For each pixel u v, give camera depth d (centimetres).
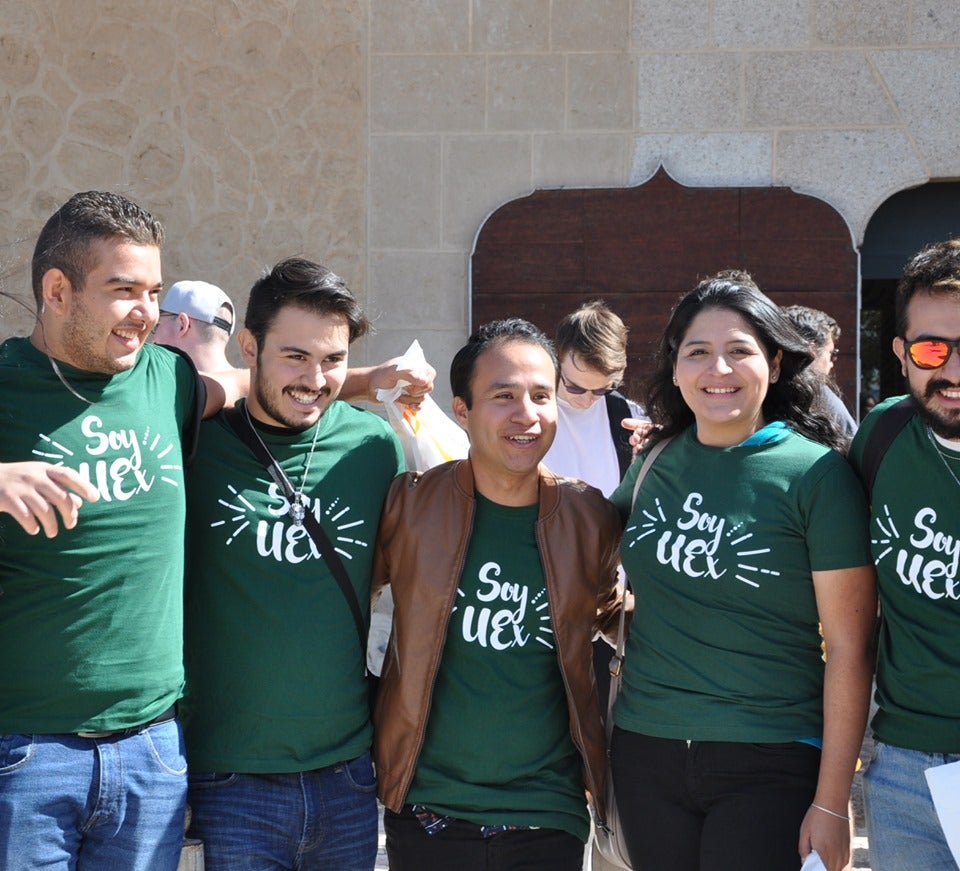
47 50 628
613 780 265
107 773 231
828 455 250
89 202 233
